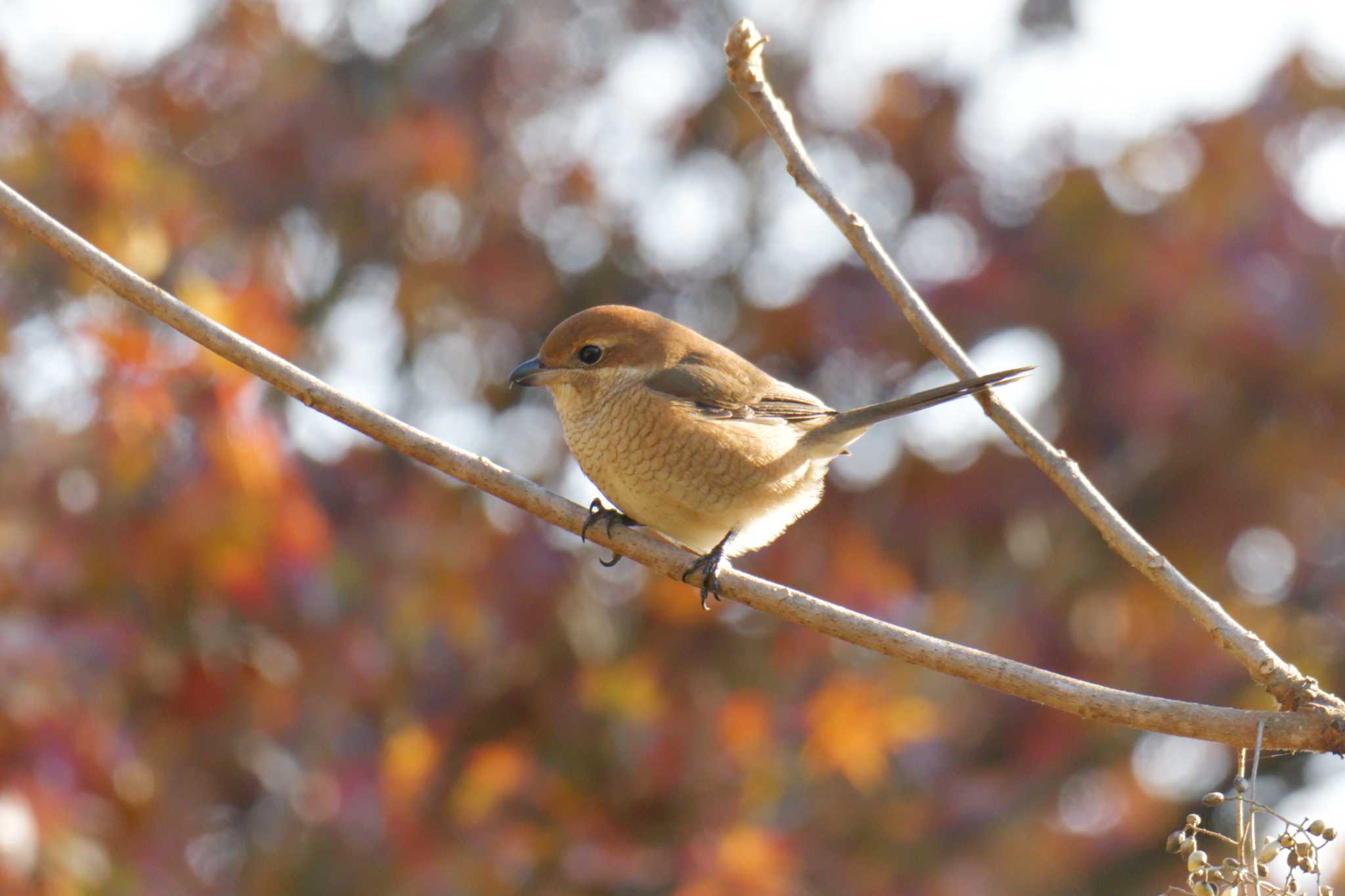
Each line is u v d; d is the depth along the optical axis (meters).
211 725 11.48
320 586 11.37
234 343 6.28
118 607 10.75
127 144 11.91
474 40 14.66
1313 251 13.70
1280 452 13.95
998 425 6.47
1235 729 5.59
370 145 13.92
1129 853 14.48
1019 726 13.68
